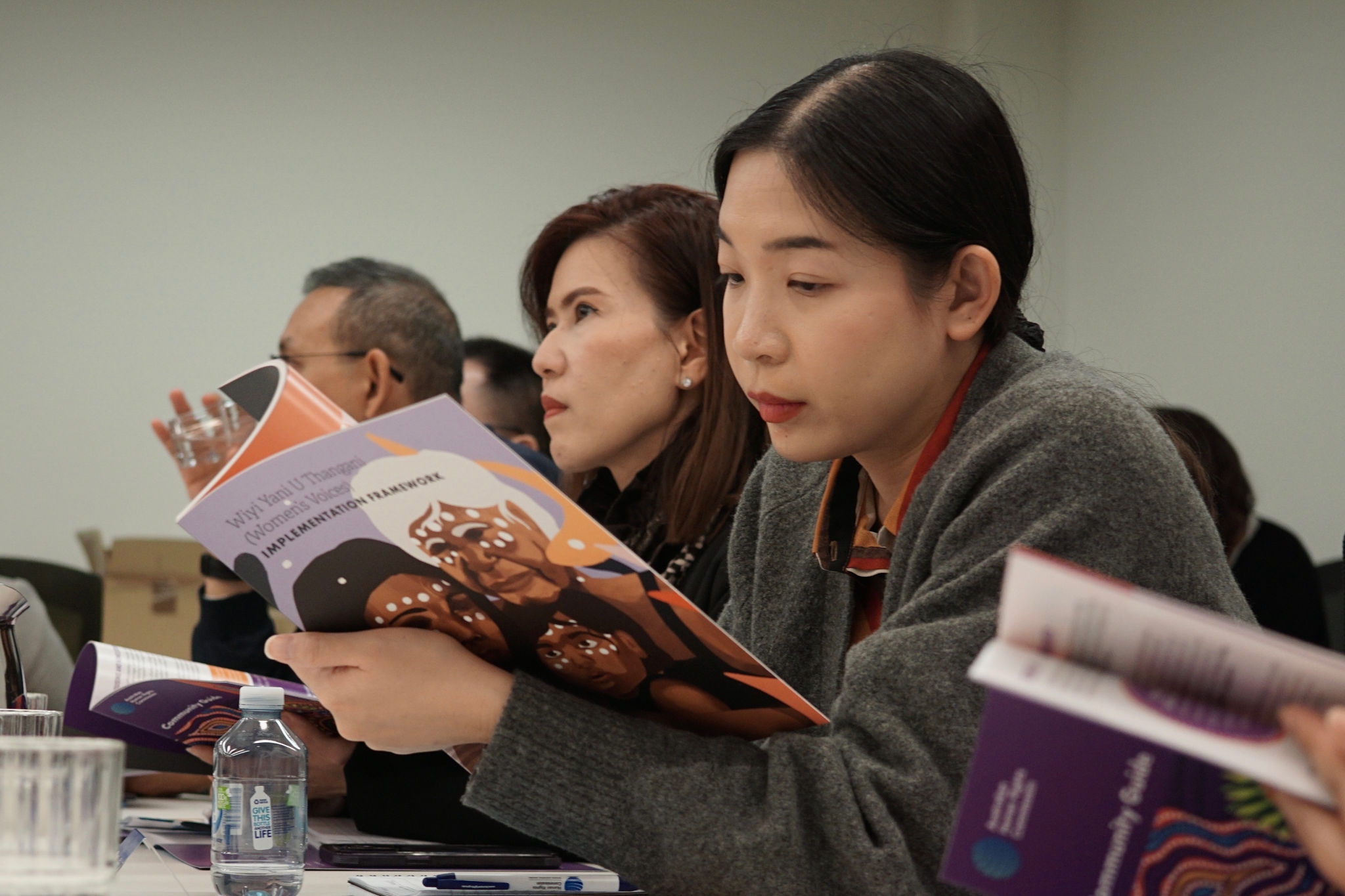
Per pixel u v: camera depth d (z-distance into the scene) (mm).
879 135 1078
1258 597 3406
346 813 1900
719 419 1824
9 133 5137
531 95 5547
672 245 1858
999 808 711
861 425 1119
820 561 1313
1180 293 4836
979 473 1080
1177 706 627
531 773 991
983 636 980
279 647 1051
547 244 1938
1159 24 5000
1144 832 704
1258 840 700
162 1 5297
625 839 970
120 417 5145
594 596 952
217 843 1150
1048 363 1181
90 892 768
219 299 5266
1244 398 4527
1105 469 1027
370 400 3027
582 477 2049
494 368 3686
